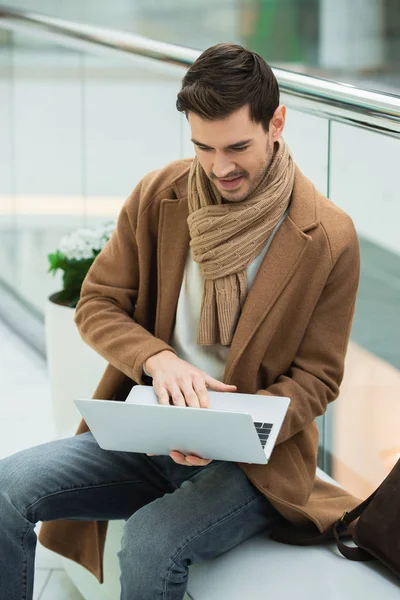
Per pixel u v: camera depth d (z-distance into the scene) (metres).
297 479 2.06
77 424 3.16
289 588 1.91
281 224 2.05
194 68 1.88
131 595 1.91
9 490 2.06
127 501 2.20
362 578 1.94
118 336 2.15
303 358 2.10
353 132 2.50
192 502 1.98
